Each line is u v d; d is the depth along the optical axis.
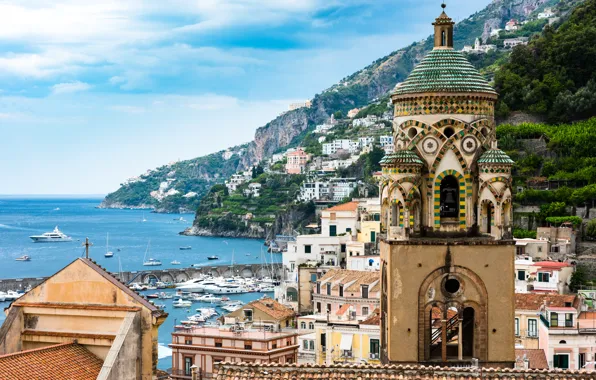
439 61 77.38
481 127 76.12
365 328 172.50
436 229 75.62
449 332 79.12
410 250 74.50
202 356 164.12
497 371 62.06
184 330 171.75
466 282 74.62
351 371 62.25
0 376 61.03
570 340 146.75
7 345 70.50
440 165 75.75
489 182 75.06
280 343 165.00
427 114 76.06
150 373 67.94
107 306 69.44
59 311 70.81
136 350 67.75
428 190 75.75
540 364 134.62
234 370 62.28
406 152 75.56
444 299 74.56
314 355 177.00
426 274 74.56
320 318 191.25
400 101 77.38
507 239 74.56
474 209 76.19
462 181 75.88
